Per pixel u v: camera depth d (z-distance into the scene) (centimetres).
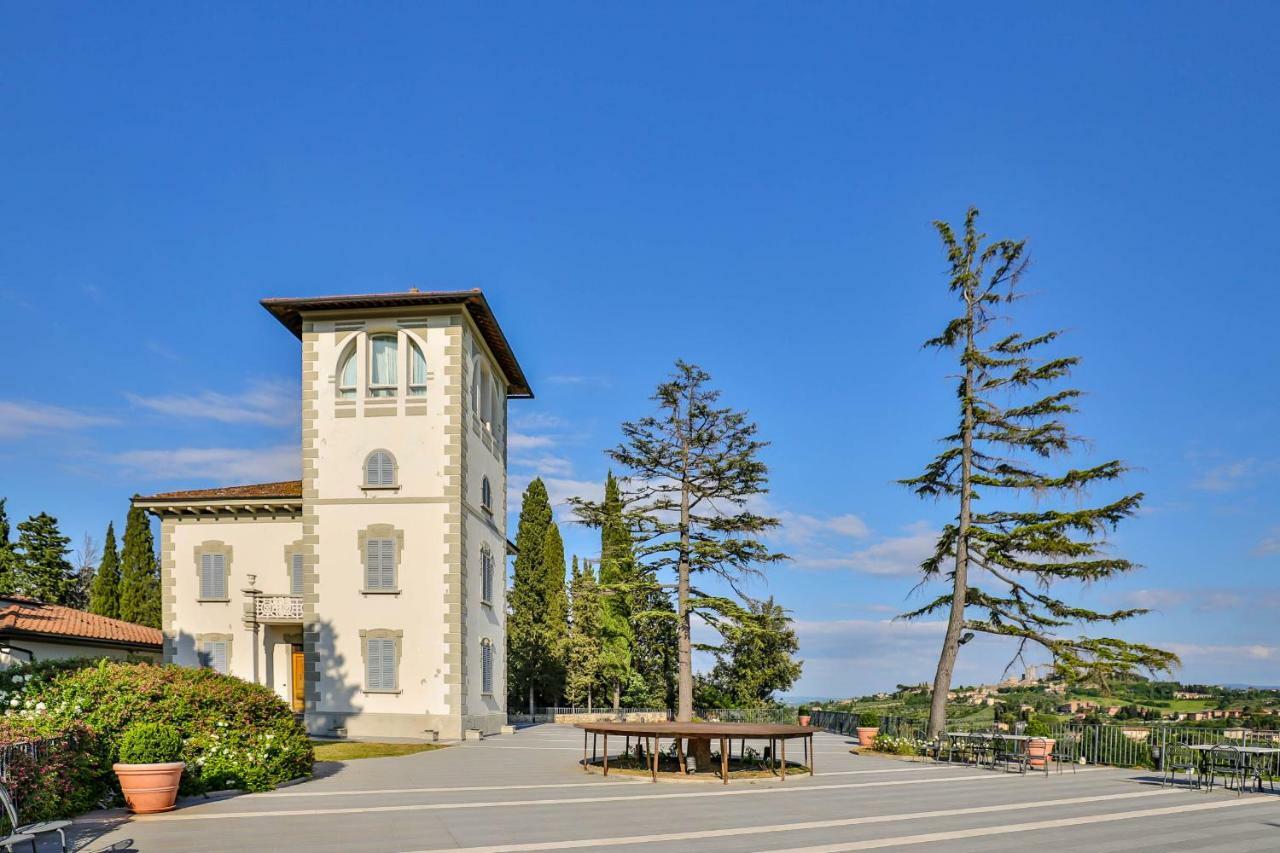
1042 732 2744
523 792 1820
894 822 1508
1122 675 2698
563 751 2728
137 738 1534
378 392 3288
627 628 5166
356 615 3148
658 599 5012
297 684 3500
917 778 2197
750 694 5353
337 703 3103
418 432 3228
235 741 1786
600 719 4716
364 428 3250
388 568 3161
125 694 1697
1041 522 2902
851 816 1570
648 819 1503
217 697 1820
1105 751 2594
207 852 1194
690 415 3947
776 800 1764
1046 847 1302
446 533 3162
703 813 1578
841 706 4281
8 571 5484
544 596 5584
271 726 1914
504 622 3938
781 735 2091
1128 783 2122
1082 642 2773
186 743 1722
